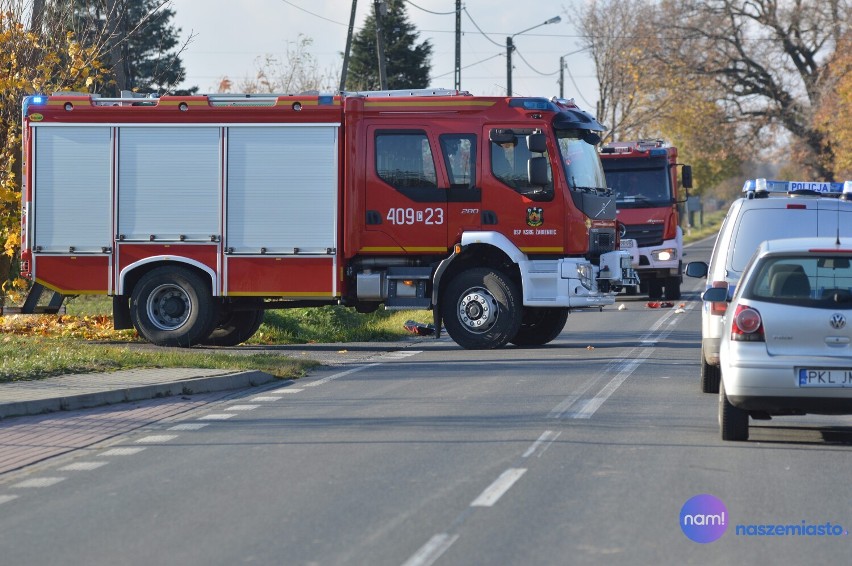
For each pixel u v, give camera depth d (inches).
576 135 1953.7
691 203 7726.4
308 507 800.3
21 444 1060.5
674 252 3213.6
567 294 1879.9
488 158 1894.7
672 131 7244.1
